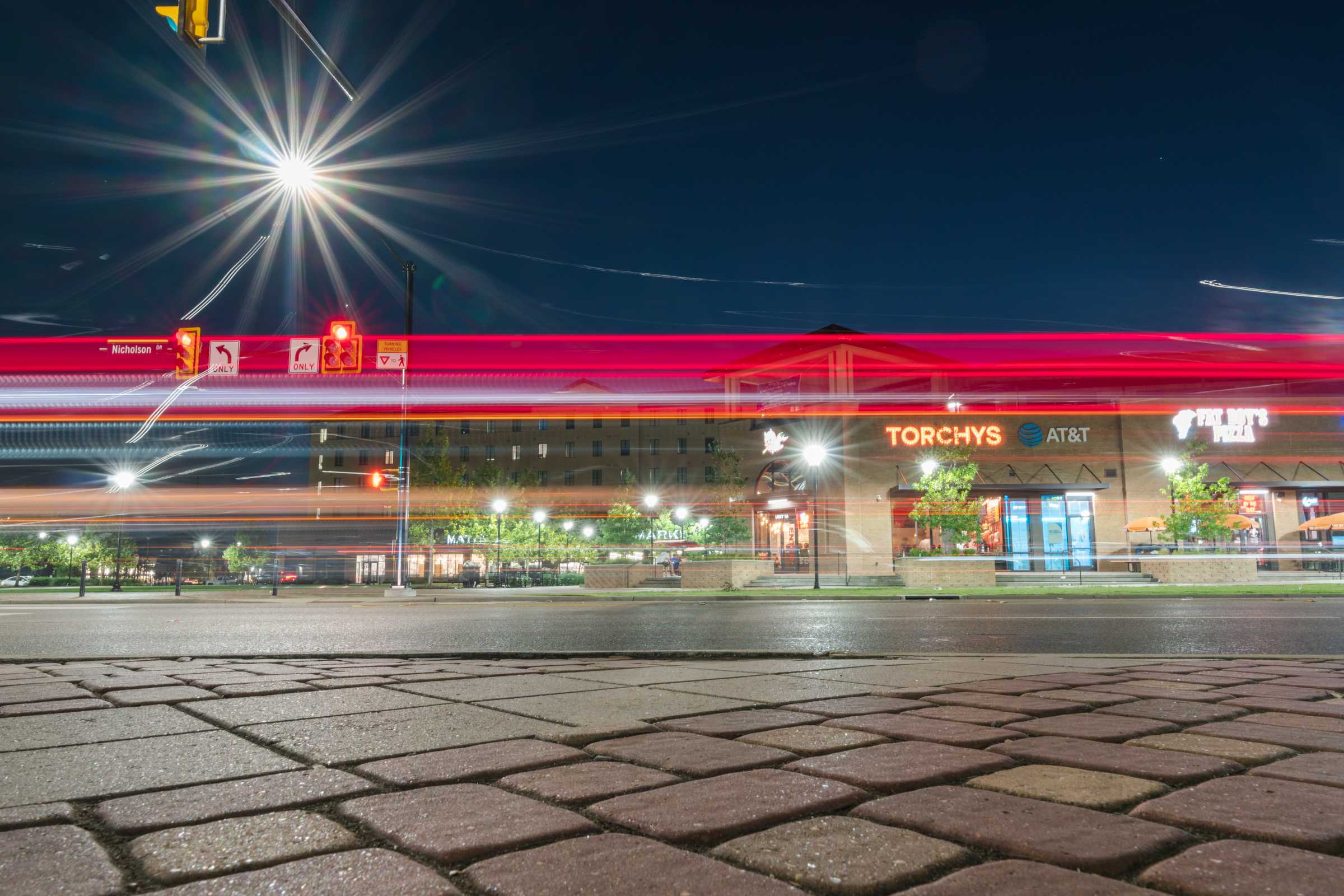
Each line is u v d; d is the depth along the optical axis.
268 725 3.50
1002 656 7.04
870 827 1.98
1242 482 37.12
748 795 2.27
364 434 78.56
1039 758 2.80
